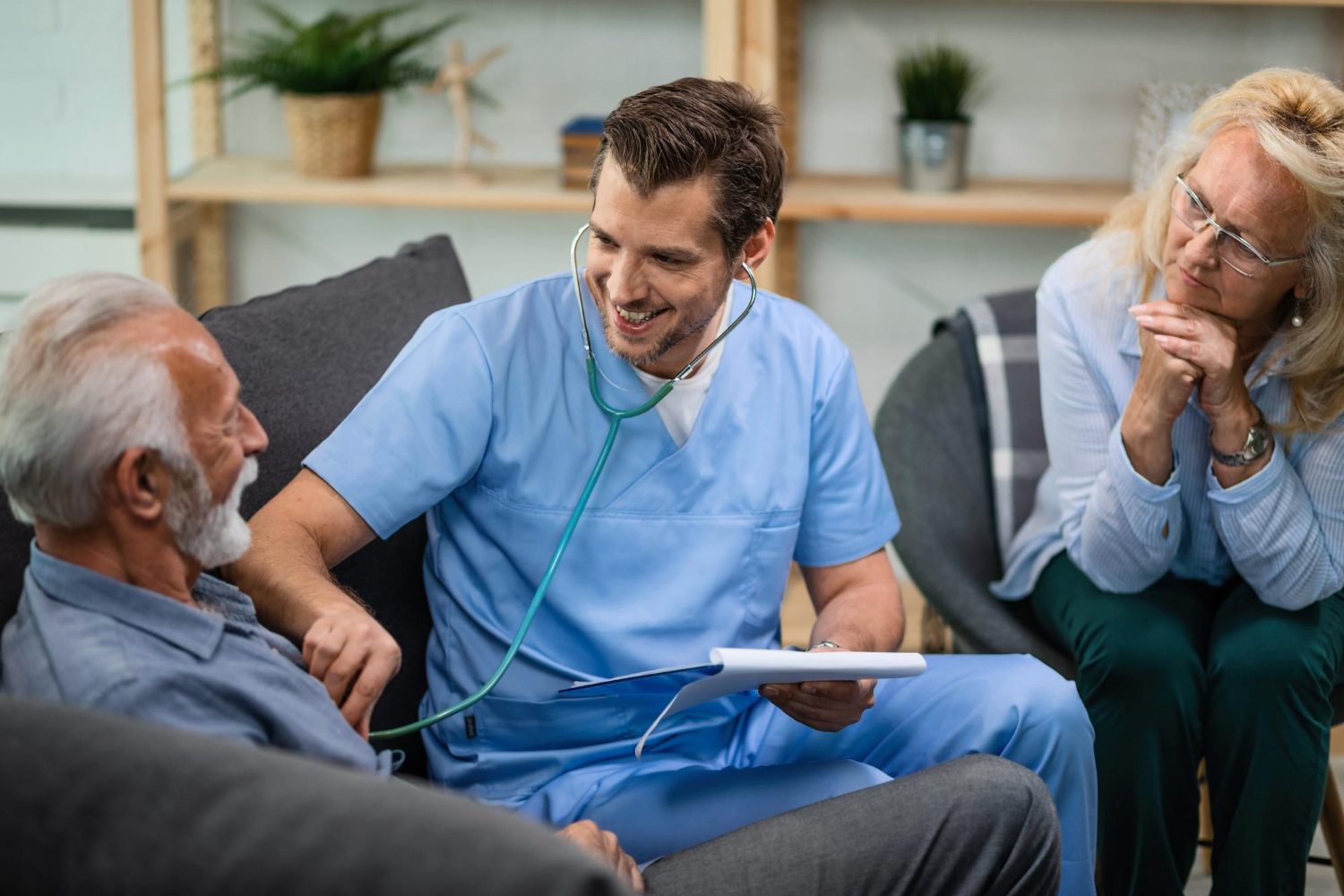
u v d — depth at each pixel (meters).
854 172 2.96
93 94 2.90
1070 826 1.56
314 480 1.47
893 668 1.35
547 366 1.52
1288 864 1.74
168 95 2.95
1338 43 2.79
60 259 2.90
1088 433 1.88
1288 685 1.70
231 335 1.58
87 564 1.10
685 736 1.58
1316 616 1.77
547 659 1.52
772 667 1.30
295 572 1.36
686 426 1.53
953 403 2.16
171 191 2.75
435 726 1.57
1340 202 1.62
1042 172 2.93
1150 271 1.82
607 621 1.51
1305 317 1.72
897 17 2.87
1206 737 1.76
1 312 2.92
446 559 1.56
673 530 1.53
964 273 3.00
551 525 1.51
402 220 3.06
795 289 3.01
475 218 3.06
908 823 1.31
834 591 1.66
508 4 2.93
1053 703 1.54
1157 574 1.83
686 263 1.40
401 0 2.94
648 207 1.37
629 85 2.96
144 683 1.05
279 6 2.95
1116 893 1.79
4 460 1.06
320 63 2.74
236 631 1.19
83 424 1.05
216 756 0.86
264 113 3.02
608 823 1.47
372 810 0.82
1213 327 1.70
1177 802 1.77
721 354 1.55
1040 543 2.00
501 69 2.97
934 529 1.98
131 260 2.90
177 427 1.09
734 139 1.39
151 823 0.82
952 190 2.78
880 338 3.06
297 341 1.65
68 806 0.83
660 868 1.27
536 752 1.53
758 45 2.62
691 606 1.53
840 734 1.60
